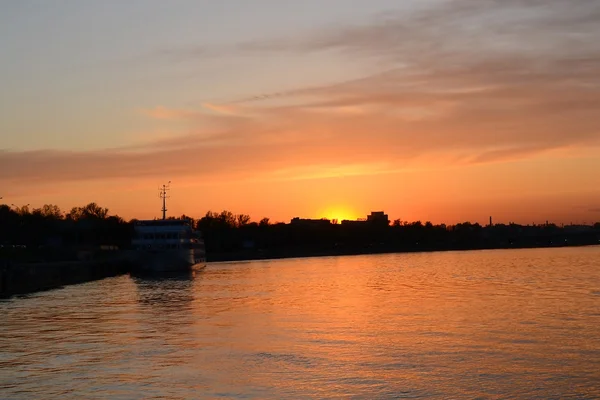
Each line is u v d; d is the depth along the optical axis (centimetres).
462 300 10725
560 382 4997
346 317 8538
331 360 5756
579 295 11450
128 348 6350
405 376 5200
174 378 5181
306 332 7250
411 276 18075
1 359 5872
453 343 6481
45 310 9481
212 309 9556
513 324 7719
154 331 7394
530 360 5694
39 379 5159
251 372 5359
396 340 6681
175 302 10575
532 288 13150
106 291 12850
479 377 5150
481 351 6078
